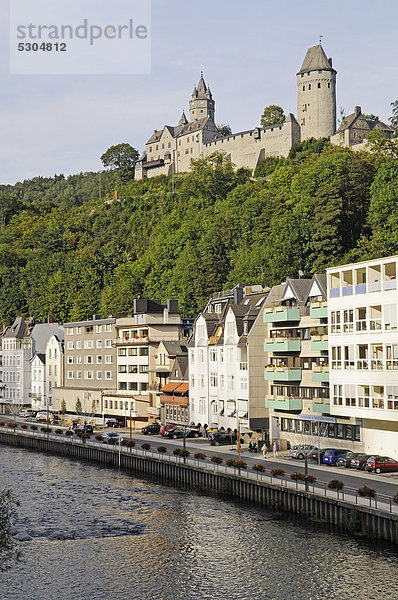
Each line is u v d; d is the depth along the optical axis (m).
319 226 147.12
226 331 110.31
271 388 102.25
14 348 183.12
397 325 78.38
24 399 179.25
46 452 119.12
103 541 64.06
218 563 57.56
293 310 96.44
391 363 78.94
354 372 84.19
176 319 137.38
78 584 54.34
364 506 60.19
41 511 74.75
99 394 146.62
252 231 181.12
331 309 88.25
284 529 65.00
